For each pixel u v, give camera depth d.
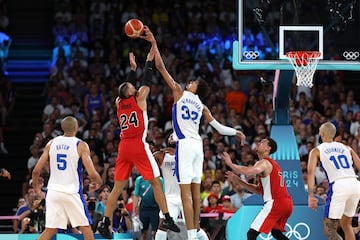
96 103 22.95
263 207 13.70
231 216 15.41
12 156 23.27
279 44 14.93
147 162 12.77
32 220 15.47
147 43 25.58
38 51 27.02
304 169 18.97
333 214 13.54
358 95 25.25
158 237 13.80
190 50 25.66
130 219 16.19
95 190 16.66
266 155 13.80
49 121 21.78
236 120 21.70
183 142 12.83
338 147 13.76
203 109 13.31
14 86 25.86
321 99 23.05
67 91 23.92
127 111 12.84
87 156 13.00
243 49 14.89
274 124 15.36
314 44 15.01
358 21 15.05
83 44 25.66
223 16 26.28
